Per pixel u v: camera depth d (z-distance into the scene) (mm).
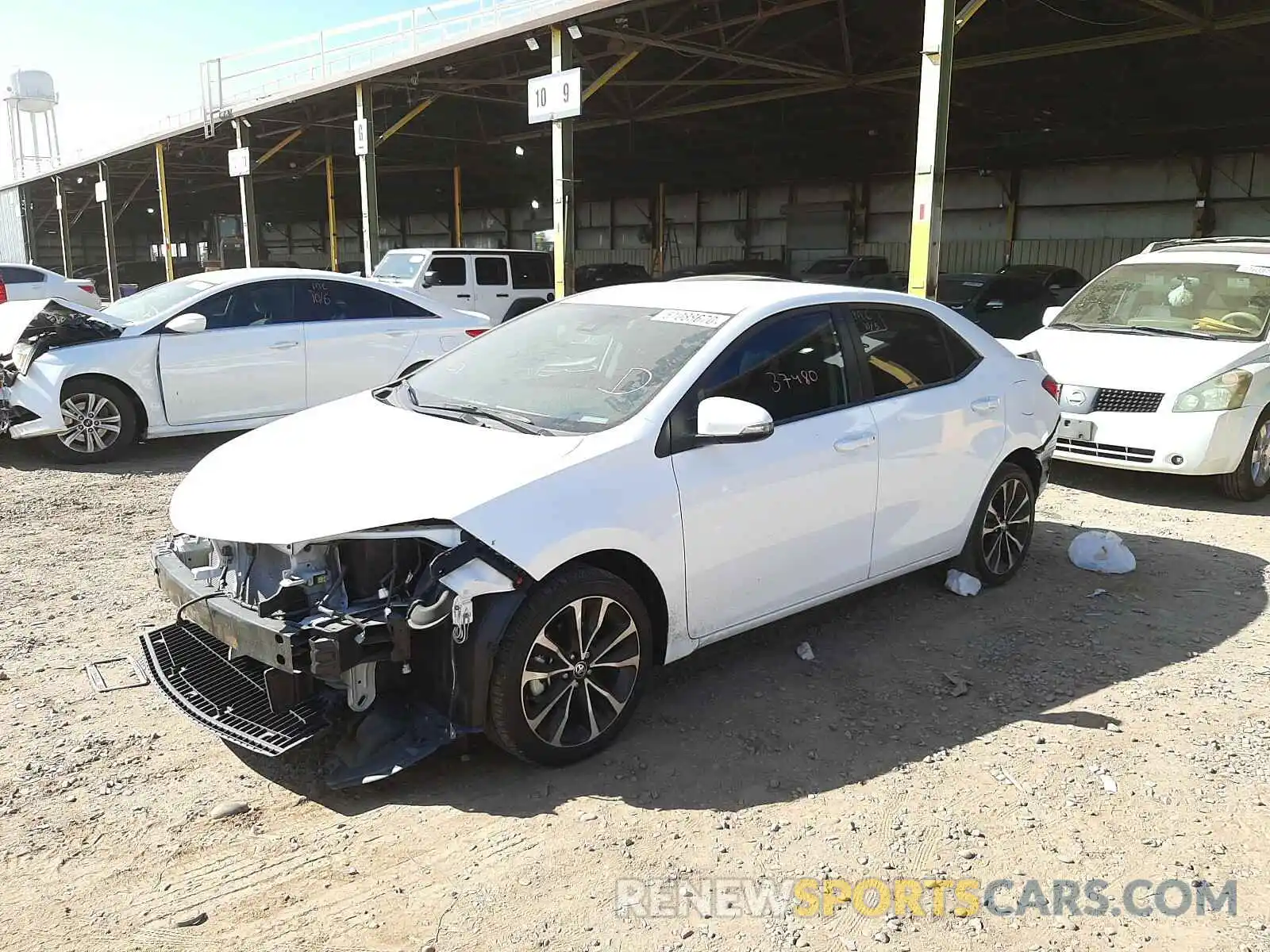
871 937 2613
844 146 26250
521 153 26516
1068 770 3463
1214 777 3422
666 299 4477
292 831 3078
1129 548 6156
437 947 2551
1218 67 17969
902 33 16672
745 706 3957
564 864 2914
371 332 9430
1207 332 7754
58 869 2863
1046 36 16266
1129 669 4340
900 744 3652
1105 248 25422
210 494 3611
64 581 5367
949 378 4926
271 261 53812
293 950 2537
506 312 16984
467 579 3119
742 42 16609
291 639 3039
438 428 3836
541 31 14336
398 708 3375
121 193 41156
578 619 3391
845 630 4773
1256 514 7051
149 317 8680
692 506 3662
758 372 4027
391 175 35062
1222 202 23062
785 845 3016
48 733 3652
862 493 4320
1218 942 2596
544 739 3365
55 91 49188
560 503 3318
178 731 3697
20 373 8164
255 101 21109
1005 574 5387
